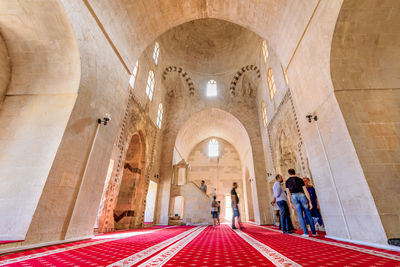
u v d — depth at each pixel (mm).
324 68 4684
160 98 14211
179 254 2602
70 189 4051
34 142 3871
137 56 7164
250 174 15320
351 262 2119
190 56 16188
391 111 4172
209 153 21250
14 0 3750
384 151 3822
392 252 2691
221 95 16141
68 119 4008
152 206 12352
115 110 5789
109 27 5434
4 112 4152
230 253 2664
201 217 11977
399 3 3961
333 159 4438
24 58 4352
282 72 9758
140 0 6207
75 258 2367
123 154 8398
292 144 8984
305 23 5355
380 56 4480
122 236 5141
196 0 7473
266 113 13055
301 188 4938
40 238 3354
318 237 4582
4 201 3410
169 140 14812
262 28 7523
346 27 4262
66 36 4152
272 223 11805
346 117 4121
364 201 3609
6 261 2225
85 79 4461
